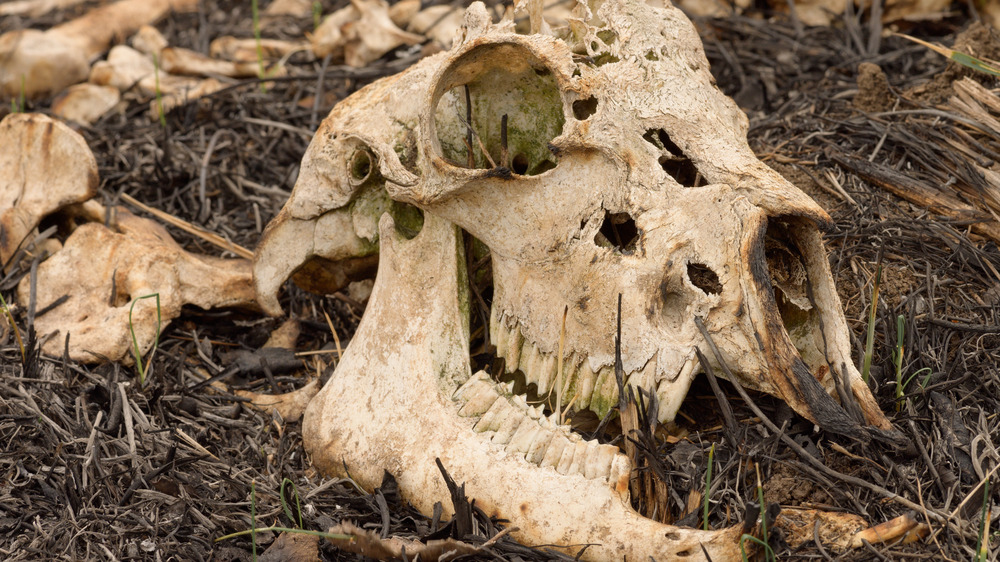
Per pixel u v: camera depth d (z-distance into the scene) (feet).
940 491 8.41
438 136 9.69
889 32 16.69
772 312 8.02
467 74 9.14
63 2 22.27
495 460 8.32
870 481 8.52
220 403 10.90
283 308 12.59
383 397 9.21
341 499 9.02
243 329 12.30
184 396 10.76
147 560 8.44
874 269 10.74
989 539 7.98
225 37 19.67
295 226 10.64
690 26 9.70
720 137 8.68
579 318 8.68
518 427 8.52
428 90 8.97
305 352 11.63
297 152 15.35
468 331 9.45
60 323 11.59
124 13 20.51
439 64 9.73
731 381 8.45
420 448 8.72
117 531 8.68
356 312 12.25
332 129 10.30
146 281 11.58
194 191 14.79
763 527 7.36
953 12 16.79
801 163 12.44
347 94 16.88
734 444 8.59
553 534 7.89
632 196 8.53
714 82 9.68
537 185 8.77
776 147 12.95
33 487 9.23
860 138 12.80
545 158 9.70
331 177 10.26
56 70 17.94
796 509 8.30
